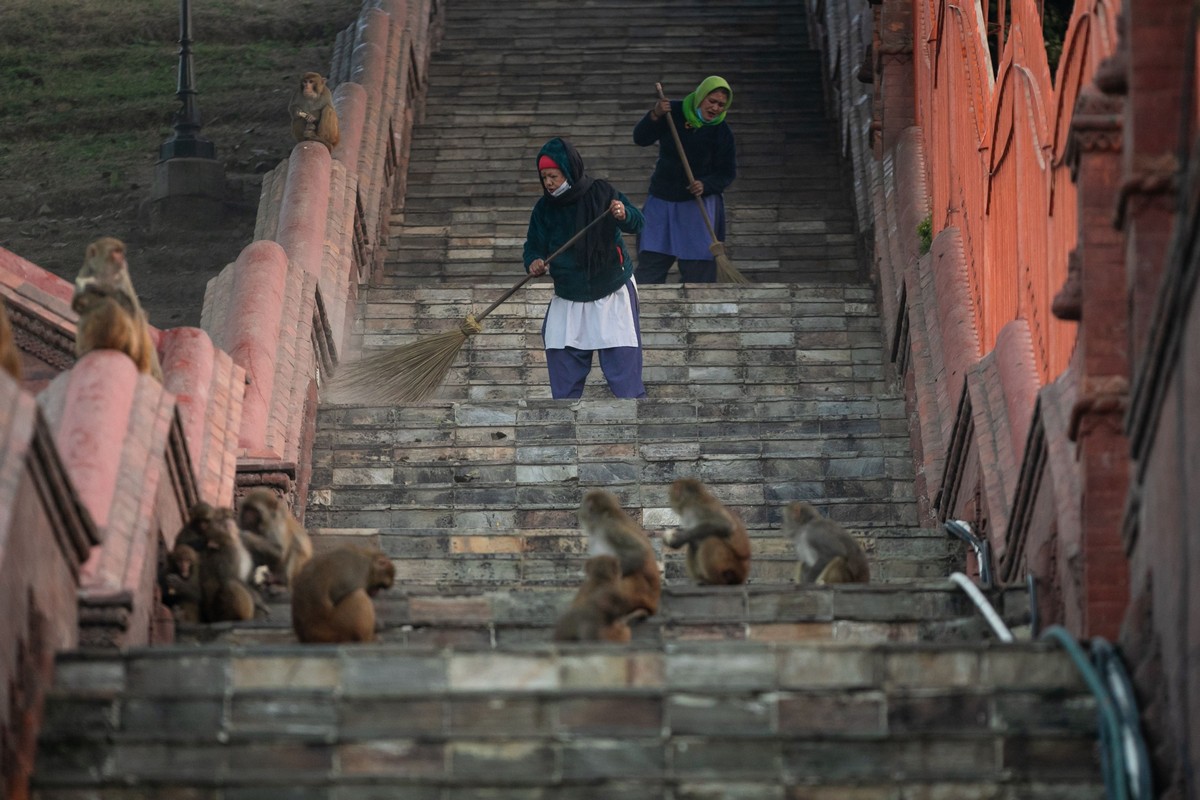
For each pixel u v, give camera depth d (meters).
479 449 19.75
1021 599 13.45
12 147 37.38
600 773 10.16
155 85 39.66
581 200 20.73
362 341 23.55
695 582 13.91
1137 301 10.89
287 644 12.54
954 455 17.19
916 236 22.52
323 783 10.04
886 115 25.06
